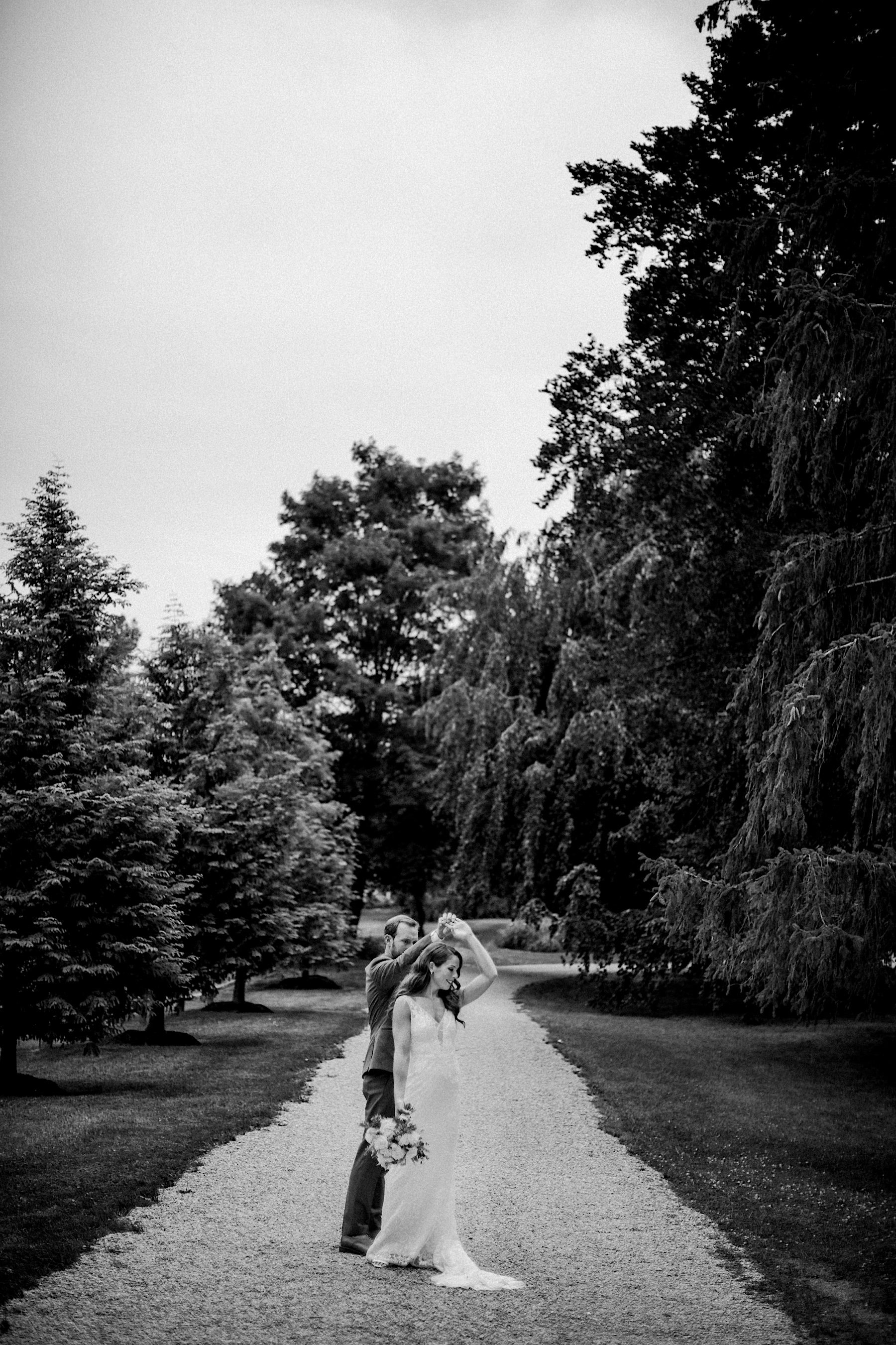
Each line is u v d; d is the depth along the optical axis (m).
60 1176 8.33
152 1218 7.38
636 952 22.67
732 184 16.12
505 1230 7.53
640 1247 7.20
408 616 42.62
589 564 25.22
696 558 18.84
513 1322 5.73
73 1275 6.18
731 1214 8.08
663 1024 22.50
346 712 41.56
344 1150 9.71
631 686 23.19
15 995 13.52
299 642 41.41
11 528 14.95
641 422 18.06
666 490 18.47
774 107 14.23
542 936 41.72
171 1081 13.71
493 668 27.22
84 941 13.95
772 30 14.36
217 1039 19.03
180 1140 9.78
